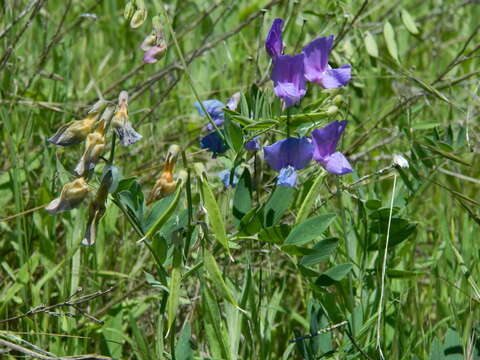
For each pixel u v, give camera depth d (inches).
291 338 28.2
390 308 27.5
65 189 22.8
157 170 32.9
